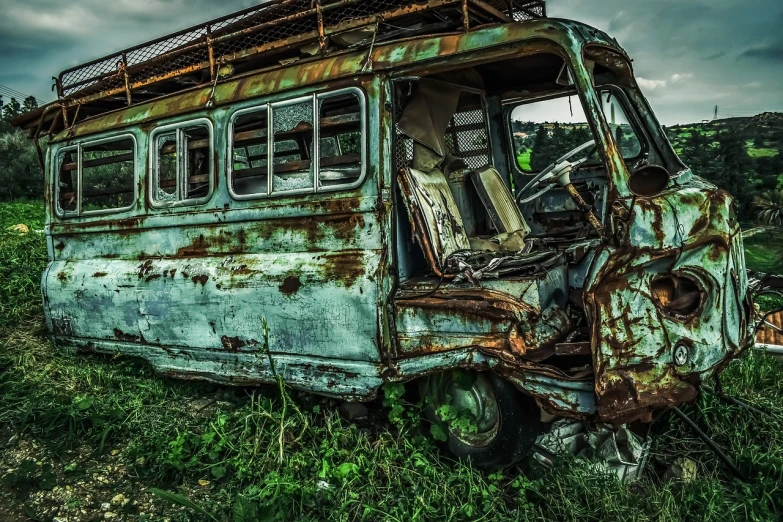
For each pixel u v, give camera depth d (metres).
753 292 4.99
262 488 3.61
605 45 3.96
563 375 3.35
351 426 4.04
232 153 4.61
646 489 3.57
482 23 4.31
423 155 4.42
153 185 5.07
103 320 5.28
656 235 3.30
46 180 5.85
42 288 5.71
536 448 3.80
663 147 4.57
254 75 4.60
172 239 4.94
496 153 5.93
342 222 4.11
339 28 4.29
